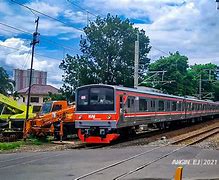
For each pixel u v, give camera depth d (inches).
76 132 1040.2
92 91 864.3
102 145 839.1
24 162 566.3
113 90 845.2
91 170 489.1
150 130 1331.2
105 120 842.2
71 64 2132.1
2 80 2748.5
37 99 2805.1
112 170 488.7
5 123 1150.3
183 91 2679.6
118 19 2148.1
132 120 935.7
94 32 2129.7
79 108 874.1
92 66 2129.7
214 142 889.5
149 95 1074.1
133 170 487.5
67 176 446.9
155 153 665.6
